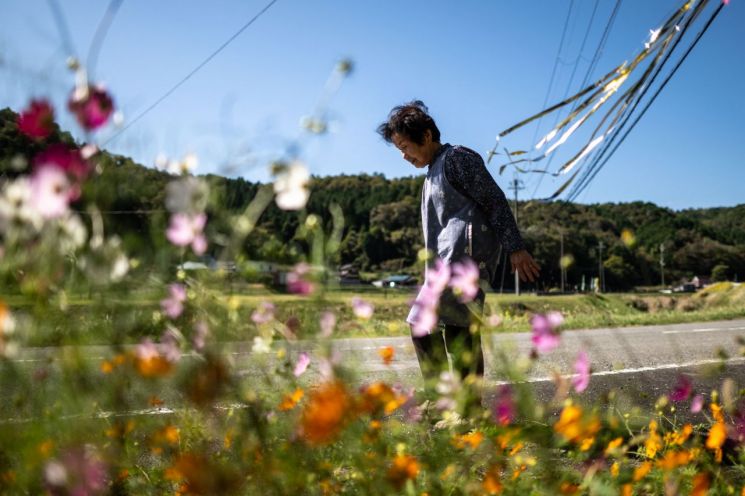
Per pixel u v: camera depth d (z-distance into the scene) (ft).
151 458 5.01
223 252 3.34
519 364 4.25
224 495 3.15
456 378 4.42
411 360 13.39
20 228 3.09
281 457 3.43
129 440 4.02
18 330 3.10
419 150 9.07
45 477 3.24
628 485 4.23
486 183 8.50
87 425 3.48
